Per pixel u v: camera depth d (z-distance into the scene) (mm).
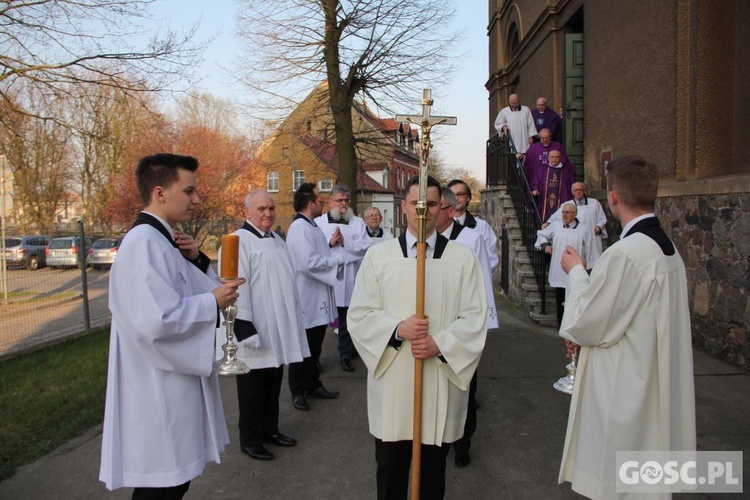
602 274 2268
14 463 3666
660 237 2338
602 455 2307
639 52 7219
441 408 2475
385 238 6574
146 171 2369
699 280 5941
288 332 3883
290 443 3943
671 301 2275
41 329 7715
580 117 10062
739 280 5305
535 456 3744
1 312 7262
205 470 3590
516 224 9977
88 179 24922
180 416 2273
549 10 10594
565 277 7117
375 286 2615
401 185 45656
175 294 2230
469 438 3596
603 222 7441
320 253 5016
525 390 5062
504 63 14555
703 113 6199
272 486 3383
